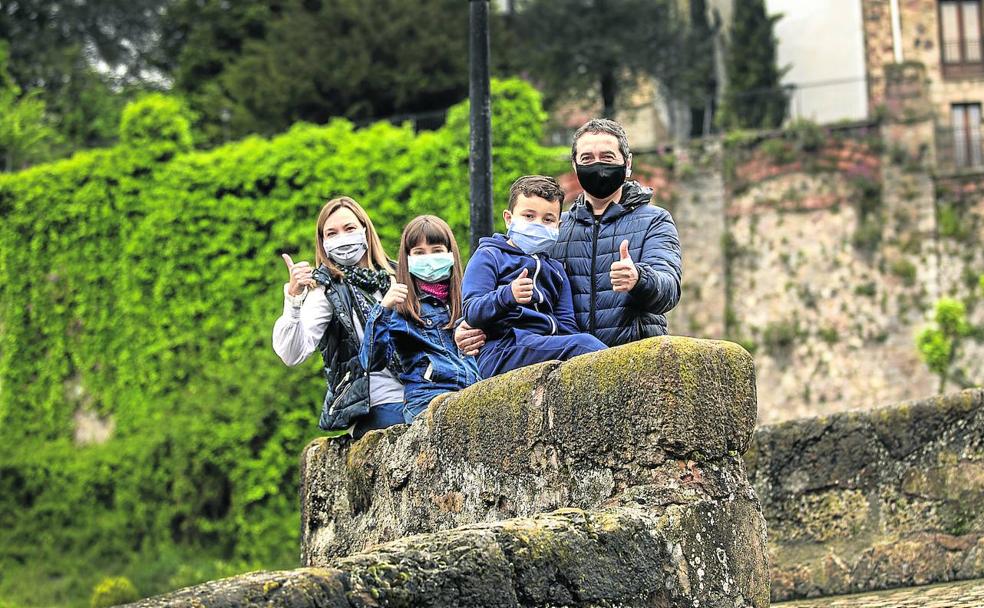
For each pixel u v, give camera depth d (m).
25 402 23.55
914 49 37.56
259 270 22.16
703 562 4.37
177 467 21.14
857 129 31.97
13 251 23.84
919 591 7.43
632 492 4.43
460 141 21.64
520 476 4.92
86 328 23.19
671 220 5.92
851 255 31.55
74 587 21.53
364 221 6.54
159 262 22.69
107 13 46.53
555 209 5.75
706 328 31.77
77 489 22.20
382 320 6.31
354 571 3.64
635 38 39.34
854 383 31.17
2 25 44.12
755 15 38.56
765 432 8.52
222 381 21.55
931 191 31.53
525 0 40.59
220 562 20.75
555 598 3.98
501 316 5.56
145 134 23.09
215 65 41.06
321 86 36.62
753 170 32.09
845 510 8.19
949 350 28.45
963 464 7.79
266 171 22.28
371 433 6.01
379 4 37.28
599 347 5.45
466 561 3.83
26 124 32.09
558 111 39.31
